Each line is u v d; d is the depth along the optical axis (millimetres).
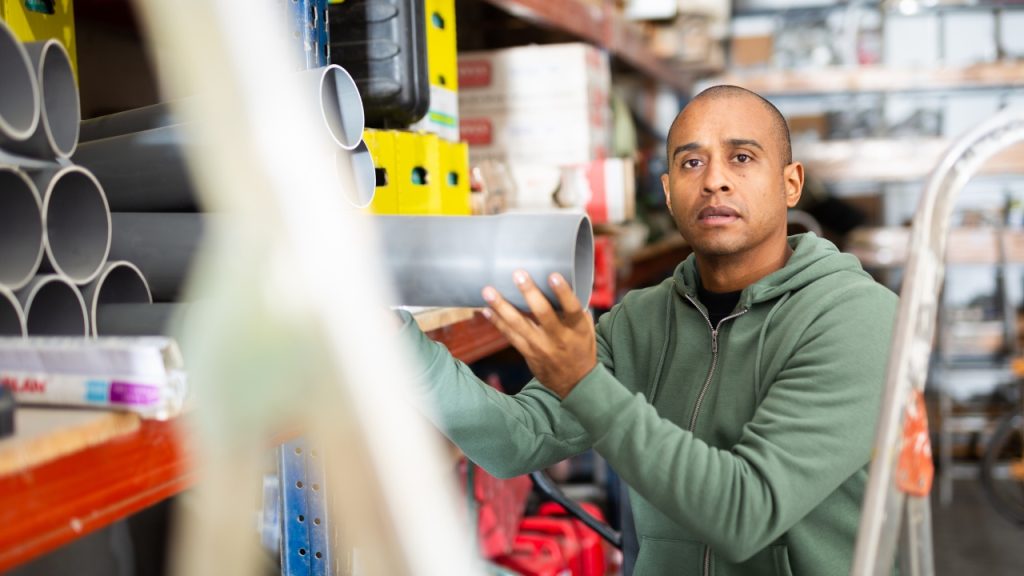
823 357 1283
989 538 4469
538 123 2682
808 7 6699
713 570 1428
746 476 1192
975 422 5445
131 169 1035
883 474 835
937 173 902
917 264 877
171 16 741
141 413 742
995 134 905
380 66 1632
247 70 745
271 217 750
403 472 734
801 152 6113
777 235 1487
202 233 967
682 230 1497
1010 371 5262
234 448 754
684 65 5023
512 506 2430
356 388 741
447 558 725
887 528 836
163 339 756
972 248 5637
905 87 6105
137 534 1523
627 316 1673
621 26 3648
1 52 790
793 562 1367
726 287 1502
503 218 1042
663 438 1188
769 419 1254
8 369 775
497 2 2383
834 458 1223
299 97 774
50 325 876
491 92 2707
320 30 1403
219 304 773
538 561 2291
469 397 1419
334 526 1371
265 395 748
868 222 6707
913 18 6613
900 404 844
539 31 3518
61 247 894
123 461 750
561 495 2119
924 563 885
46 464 675
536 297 1017
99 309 934
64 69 867
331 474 740
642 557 1518
